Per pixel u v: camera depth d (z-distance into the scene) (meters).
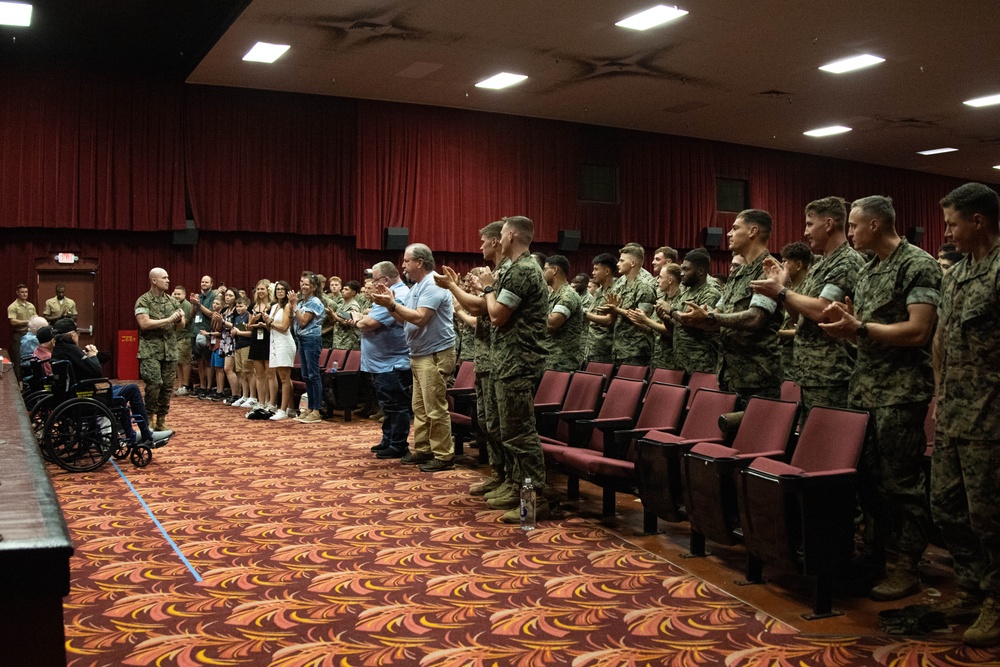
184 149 12.91
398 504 4.67
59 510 1.50
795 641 2.67
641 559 3.60
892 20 10.15
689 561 3.58
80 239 12.56
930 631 2.74
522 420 4.27
